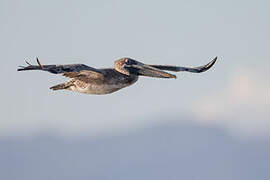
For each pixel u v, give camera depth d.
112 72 21.42
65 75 21.25
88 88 21.45
